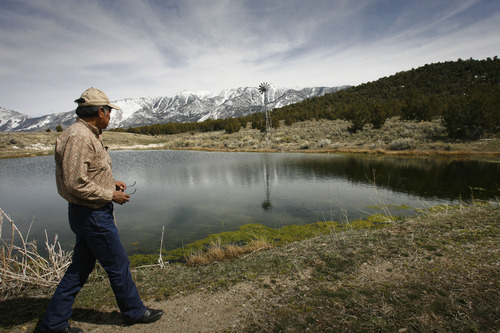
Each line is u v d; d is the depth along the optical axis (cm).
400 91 8438
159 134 7825
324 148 2916
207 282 290
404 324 195
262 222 703
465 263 285
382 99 8069
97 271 361
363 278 273
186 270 343
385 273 280
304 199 933
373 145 2570
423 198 884
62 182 184
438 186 1049
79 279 200
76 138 172
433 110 4025
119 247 201
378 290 246
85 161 174
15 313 234
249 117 8488
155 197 1011
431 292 236
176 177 1467
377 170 1488
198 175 1520
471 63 9538
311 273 293
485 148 2022
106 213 194
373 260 313
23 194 1128
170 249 538
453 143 2306
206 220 730
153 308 242
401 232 404
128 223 715
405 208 779
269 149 3303
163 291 274
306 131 4591
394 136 2855
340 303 229
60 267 321
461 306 213
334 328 195
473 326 188
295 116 6950
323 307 224
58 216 802
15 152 3388
